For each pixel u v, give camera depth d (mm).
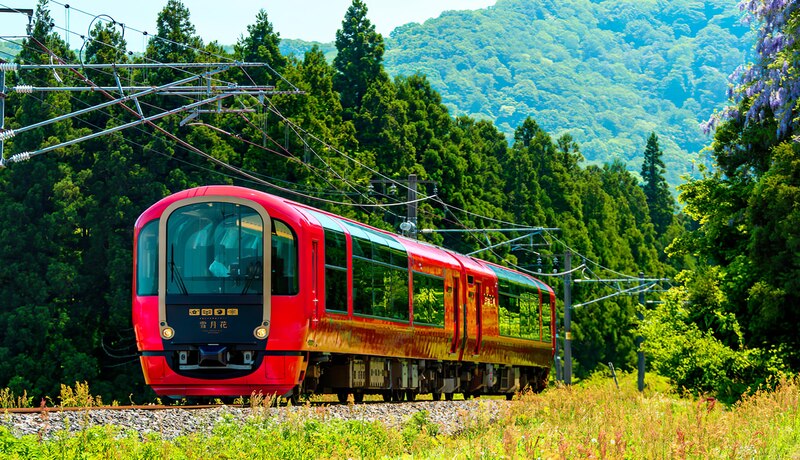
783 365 30984
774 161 30984
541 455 11609
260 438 13406
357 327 21469
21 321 46719
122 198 50312
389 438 14664
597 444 11586
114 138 52062
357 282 21641
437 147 79188
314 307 19250
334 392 22812
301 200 56719
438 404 23172
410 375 25688
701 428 13648
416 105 81750
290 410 15070
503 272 33688
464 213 77875
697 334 33625
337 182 59594
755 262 30547
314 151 55438
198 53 58656
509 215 86938
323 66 75812
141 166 52469
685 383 34031
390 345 23578
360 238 22125
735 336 33344
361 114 75562
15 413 13219
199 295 18500
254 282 18516
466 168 81312
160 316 18531
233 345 18469
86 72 55750
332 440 13992
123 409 14648
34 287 48031
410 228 35750
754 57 29828
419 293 25672
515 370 34750
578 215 96562
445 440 15781
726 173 34312
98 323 50000
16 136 51188
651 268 110875
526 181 91562
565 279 53812
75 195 50219
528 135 100312
